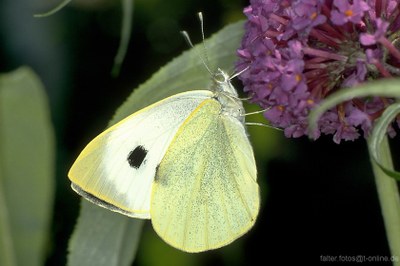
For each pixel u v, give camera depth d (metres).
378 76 0.25
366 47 0.25
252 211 0.28
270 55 0.25
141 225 0.28
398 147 0.33
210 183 0.28
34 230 0.25
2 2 0.34
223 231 0.28
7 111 0.25
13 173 0.25
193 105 0.28
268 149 0.33
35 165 0.25
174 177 0.28
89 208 0.28
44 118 0.25
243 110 0.27
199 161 0.28
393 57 0.24
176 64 0.28
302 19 0.24
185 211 0.28
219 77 0.28
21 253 0.25
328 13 0.25
